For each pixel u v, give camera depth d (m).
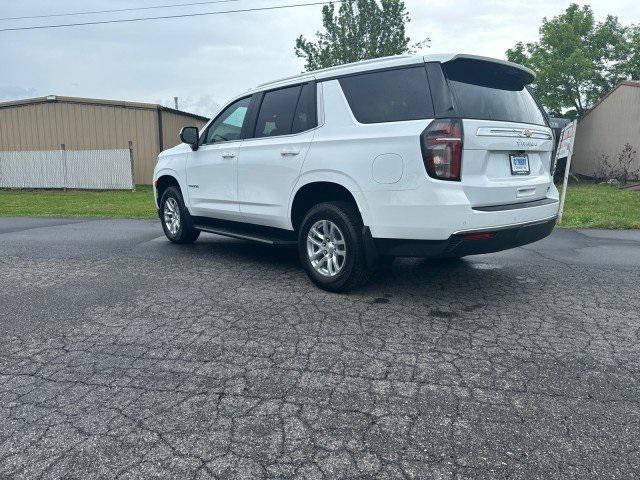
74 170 20.27
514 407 2.71
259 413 2.65
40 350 3.50
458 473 2.19
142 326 3.94
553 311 4.27
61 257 6.55
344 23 31.86
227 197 5.97
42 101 21.75
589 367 3.20
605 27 30.27
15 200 16.23
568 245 7.30
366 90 4.48
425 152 3.91
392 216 4.16
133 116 21.27
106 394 2.87
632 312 4.24
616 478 2.15
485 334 3.75
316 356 3.36
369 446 2.37
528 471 2.20
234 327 3.90
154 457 2.30
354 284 4.66
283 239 5.43
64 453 2.33
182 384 2.98
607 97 20.97
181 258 6.43
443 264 5.99
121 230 9.14
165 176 7.25
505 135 4.19
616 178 20.22
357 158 4.35
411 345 3.54
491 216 4.00
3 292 4.92
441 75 4.04
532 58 29.05
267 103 5.50
